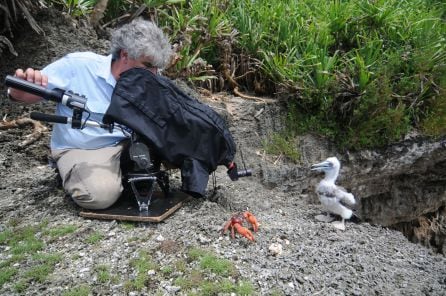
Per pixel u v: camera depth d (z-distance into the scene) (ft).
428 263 11.94
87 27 18.54
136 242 10.85
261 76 20.25
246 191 14.85
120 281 9.72
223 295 9.41
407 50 20.54
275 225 12.41
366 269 10.98
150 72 11.35
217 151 12.10
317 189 13.17
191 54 20.10
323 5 22.99
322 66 19.22
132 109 11.21
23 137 15.62
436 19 23.08
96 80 11.75
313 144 18.85
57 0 18.83
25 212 12.05
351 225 13.34
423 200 21.38
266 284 9.84
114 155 11.93
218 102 18.76
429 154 19.88
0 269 10.03
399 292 10.34
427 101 19.89
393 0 22.97
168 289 9.52
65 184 11.81
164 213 11.60
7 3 16.87
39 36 17.34
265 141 18.43
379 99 18.47
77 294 9.27
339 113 19.13
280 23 20.80
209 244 10.94
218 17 20.58
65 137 12.02
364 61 19.74
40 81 10.96
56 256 10.32
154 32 11.38
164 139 11.55
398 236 13.21
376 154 19.15
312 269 10.61
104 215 11.55
